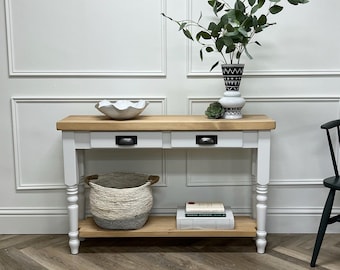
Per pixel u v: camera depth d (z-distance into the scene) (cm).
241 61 246
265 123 212
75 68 247
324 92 249
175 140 216
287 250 233
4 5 242
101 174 249
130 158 256
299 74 246
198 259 222
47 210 259
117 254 229
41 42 245
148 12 243
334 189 207
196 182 257
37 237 255
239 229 226
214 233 225
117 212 218
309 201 259
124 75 247
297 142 254
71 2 242
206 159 255
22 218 259
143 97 250
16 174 255
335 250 232
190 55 246
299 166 256
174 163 256
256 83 249
